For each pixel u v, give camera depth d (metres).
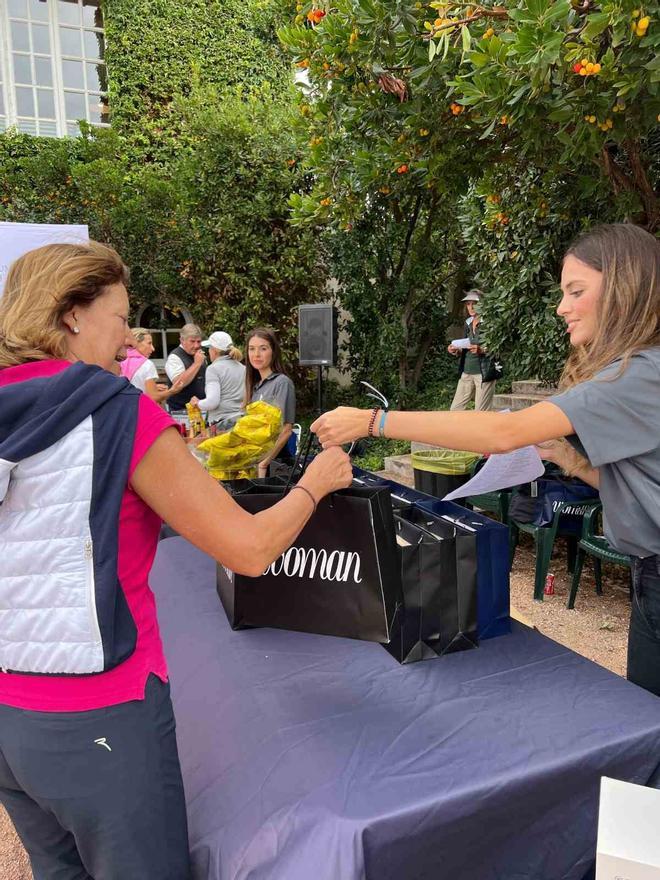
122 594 1.00
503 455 1.54
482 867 1.17
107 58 10.50
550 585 4.08
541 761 1.18
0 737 1.01
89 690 0.99
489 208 5.36
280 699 1.40
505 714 1.33
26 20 10.34
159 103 10.86
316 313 5.52
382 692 1.42
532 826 1.19
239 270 9.45
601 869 1.02
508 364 6.44
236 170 8.89
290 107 9.17
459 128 3.76
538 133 3.19
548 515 3.88
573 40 2.70
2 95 10.41
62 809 1.01
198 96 9.30
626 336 1.39
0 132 10.16
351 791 1.11
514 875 1.20
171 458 1.03
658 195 4.43
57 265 1.09
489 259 6.34
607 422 1.32
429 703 1.37
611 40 2.55
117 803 1.00
